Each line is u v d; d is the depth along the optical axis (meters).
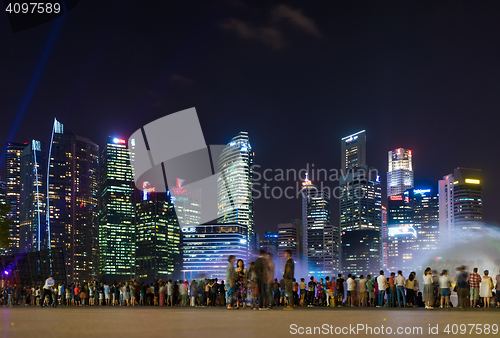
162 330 12.91
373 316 20.08
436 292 38.62
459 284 32.31
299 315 20.94
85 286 59.12
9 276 78.50
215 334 11.92
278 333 12.36
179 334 11.83
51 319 18.67
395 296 39.22
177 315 21.56
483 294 35.72
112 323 15.76
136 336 11.24
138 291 53.31
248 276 29.70
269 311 26.16
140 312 26.34
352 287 41.50
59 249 82.56
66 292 60.03
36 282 79.50
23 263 80.38
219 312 24.89
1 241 60.22
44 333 12.11
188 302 51.22
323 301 44.09
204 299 47.09
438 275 38.94
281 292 42.81
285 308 30.42
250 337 11.30
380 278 39.03
